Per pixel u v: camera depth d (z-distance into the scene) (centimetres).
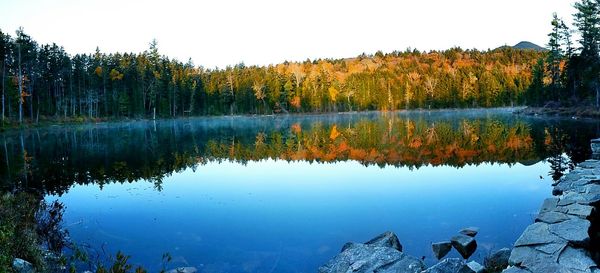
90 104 7306
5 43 5578
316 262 875
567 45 5669
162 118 8531
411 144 3067
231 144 3453
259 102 10012
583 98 5278
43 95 6644
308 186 1652
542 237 819
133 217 1247
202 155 2738
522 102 10488
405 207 1280
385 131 4425
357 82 11088
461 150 2594
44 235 1028
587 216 912
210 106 9519
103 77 7831
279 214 1247
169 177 1922
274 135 4341
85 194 1573
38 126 5728
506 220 1102
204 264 871
